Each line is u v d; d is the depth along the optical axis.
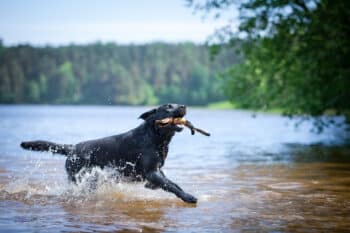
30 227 6.53
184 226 6.71
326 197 8.90
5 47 167.50
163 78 173.88
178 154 17.28
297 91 22.19
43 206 7.94
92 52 180.25
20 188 9.49
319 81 20.98
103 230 6.43
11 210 7.59
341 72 19.55
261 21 21.20
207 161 14.93
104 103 162.62
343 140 24.02
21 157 15.19
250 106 23.72
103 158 9.30
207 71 166.88
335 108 21.53
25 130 30.94
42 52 170.38
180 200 8.64
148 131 9.06
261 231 6.48
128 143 9.14
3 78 159.00
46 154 16.20
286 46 21.31
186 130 34.66
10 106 151.25
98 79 163.38
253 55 22.42
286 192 9.45
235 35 22.11
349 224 6.88
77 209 7.75
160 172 9.26
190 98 164.75
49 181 10.42
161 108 8.99
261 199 8.72
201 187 10.02
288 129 36.09
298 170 12.74
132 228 6.56
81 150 9.46
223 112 107.31
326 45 19.06
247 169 12.96
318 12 19.67
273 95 23.05
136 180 9.27
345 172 12.34
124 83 160.75
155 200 8.62
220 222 6.96
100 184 9.31
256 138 26.27
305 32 20.41
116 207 7.97
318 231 6.50
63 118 56.75
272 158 15.80
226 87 24.06
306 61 20.67
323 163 14.31
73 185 9.50
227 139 25.58
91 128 33.91
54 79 162.75
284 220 7.11
